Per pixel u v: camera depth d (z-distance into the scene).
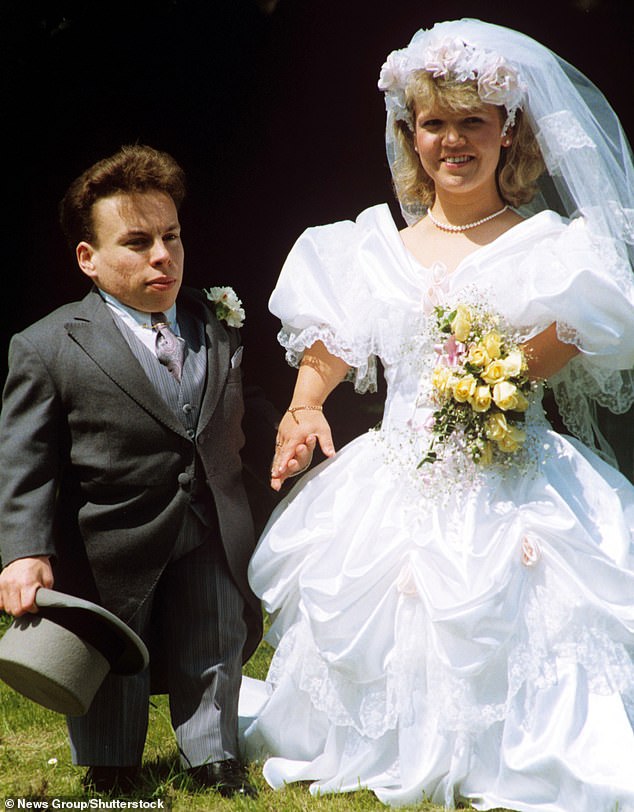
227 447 4.74
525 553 4.51
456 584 4.46
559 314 4.61
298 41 12.28
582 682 4.41
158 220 4.61
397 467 4.78
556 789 4.29
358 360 4.94
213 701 4.63
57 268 12.19
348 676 4.56
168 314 4.74
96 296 4.69
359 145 12.65
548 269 4.66
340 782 4.60
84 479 4.56
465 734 4.42
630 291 4.72
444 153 4.88
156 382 4.59
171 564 4.68
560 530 4.52
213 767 4.56
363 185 12.73
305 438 4.96
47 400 4.52
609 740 4.31
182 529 4.60
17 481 4.41
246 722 5.16
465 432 4.66
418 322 4.86
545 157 4.88
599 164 4.84
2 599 4.28
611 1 11.54
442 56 4.76
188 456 4.61
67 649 4.19
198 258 12.77
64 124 12.01
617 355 4.73
